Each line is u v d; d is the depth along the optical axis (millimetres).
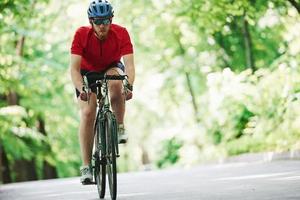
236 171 13695
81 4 26828
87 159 8883
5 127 25859
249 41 23469
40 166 32438
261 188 8844
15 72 23984
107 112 8273
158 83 32438
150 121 41812
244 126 22531
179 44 28969
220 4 19891
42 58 26484
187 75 29484
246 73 20203
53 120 28844
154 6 26047
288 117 18078
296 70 18641
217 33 25875
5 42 24375
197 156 25234
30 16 22109
